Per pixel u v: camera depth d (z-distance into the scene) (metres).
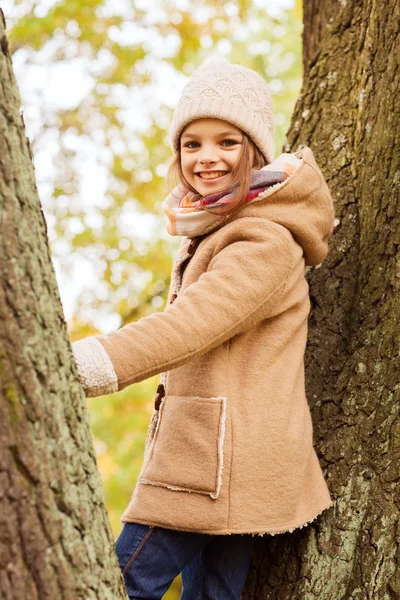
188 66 5.74
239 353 1.87
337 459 2.02
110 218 5.66
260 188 1.91
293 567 1.99
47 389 1.22
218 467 1.72
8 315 1.18
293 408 1.88
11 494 1.15
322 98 2.58
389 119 2.29
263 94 2.05
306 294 2.05
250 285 1.74
